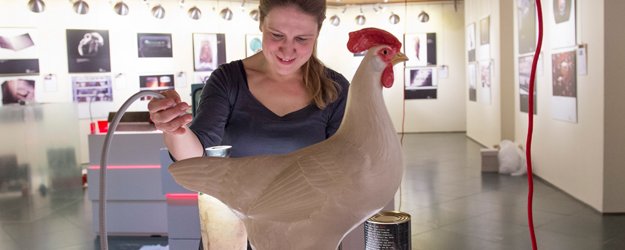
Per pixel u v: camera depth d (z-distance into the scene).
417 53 10.41
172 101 0.77
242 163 0.75
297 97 1.12
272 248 0.76
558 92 4.84
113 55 7.91
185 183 0.78
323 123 1.15
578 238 3.47
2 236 4.05
